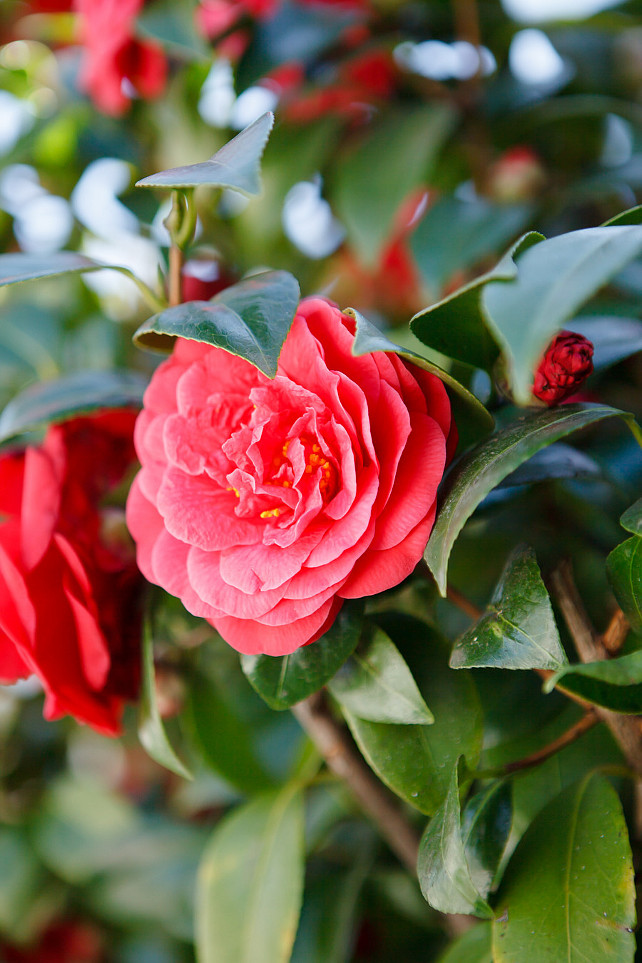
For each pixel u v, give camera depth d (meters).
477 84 0.90
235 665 0.87
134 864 1.03
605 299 0.81
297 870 0.77
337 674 0.68
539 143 0.92
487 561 0.82
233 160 0.65
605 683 0.64
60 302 1.01
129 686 0.73
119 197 0.97
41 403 0.74
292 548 0.65
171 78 0.92
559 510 0.81
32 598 0.70
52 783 1.12
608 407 0.65
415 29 0.92
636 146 0.91
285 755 0.87
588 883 0.66
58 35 1.05
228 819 0.81
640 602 0.65
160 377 0.69
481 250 0.84
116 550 0.74
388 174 0.86
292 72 0.89
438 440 0.65
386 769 0.68
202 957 0.78
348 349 0.66
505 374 0.68
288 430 0.67
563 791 0.69
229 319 0.66
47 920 1.06
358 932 0.88
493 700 0.73
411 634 0.70
